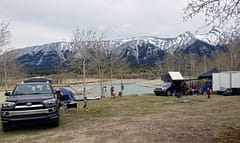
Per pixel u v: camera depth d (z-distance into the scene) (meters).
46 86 10.80
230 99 20.92
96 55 32.81
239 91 26.80
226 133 7.94
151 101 19.72
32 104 9.06
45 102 9.25
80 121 10.91
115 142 7.27
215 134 7.85
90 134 8.36
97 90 46.53
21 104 8.99
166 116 11.78
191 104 17.25
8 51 34.06
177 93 26.70
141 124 9.80
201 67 73.88
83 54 31.89
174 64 80.00
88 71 33.94
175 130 8.54
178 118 11.11
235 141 6.97
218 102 18.36
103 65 34.09
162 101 19.67
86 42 34.25
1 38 25.67
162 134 8.02
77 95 34.34
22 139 8.09
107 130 8.88
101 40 33.91
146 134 8.08
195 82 33.50
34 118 8.99
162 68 83.69
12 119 8.87
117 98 23.45
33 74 87.12
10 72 36.34
